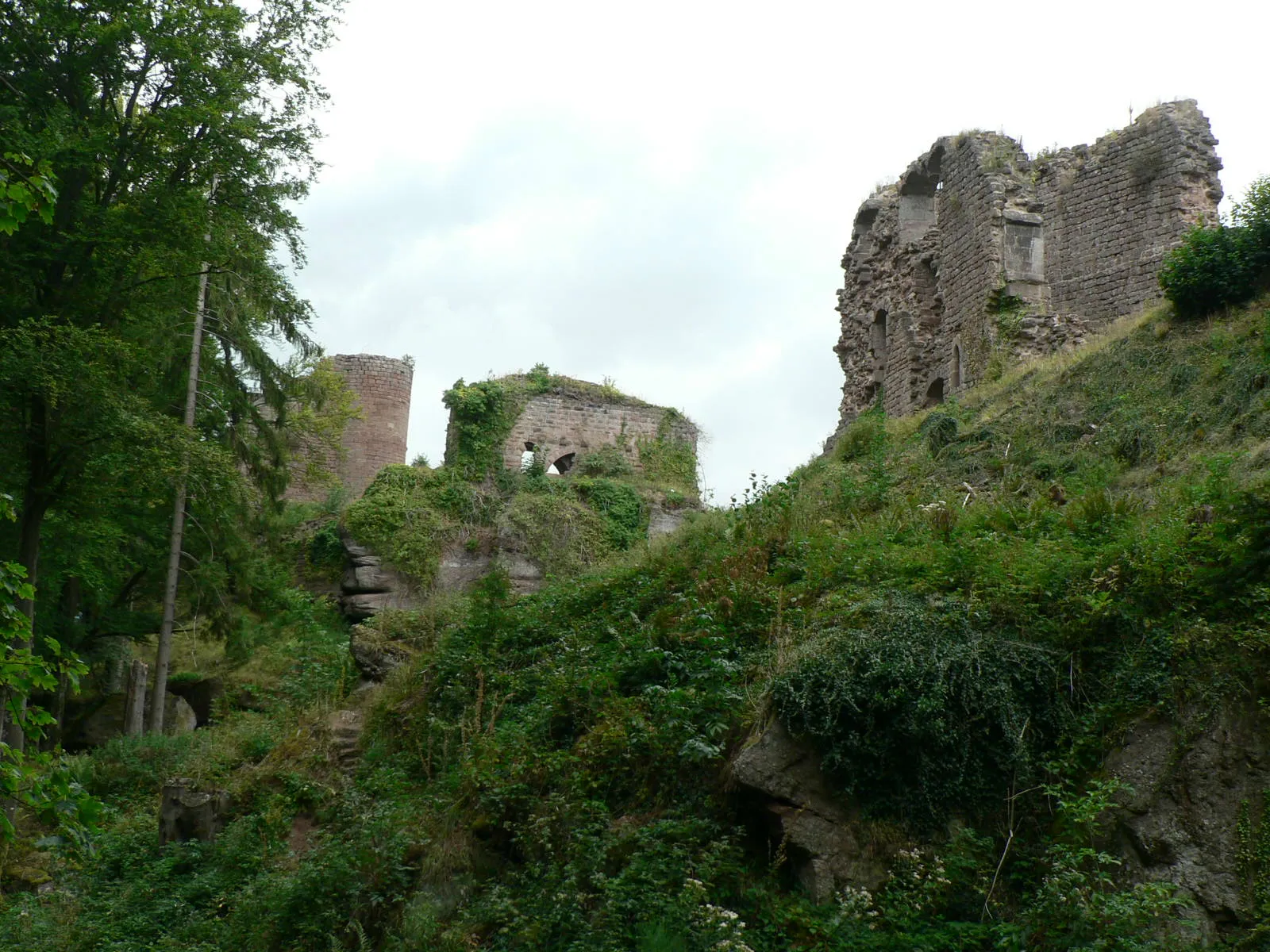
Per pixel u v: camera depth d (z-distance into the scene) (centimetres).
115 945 1016
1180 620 809
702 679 984
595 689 1081
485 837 997
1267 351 1329
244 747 1538
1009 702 817
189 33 1534
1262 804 705
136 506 2003
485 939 874
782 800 821
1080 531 1029
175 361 2203
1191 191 2031
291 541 3130
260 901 997
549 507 3120
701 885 785
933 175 2502
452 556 2984
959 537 1078
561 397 3534
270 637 2444
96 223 1514
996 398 1702
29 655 776
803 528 1256
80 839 736
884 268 2652
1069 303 2147
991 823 790
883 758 818
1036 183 2208
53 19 1431
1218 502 886
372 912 954
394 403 4356
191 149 1562
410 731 1299
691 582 1241
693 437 3669
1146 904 673
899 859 776
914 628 880
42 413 1498
